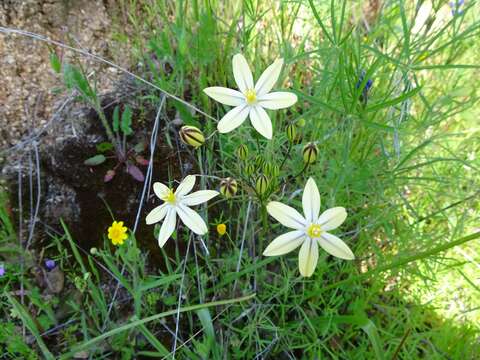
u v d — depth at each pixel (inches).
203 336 6.4
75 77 6.7
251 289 6.8
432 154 8.7
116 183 7.4
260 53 8.8
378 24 8.3
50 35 8.2
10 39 7.8
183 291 6.9
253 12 8.1
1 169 7.2
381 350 5.3
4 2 7.8
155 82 8.2
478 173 8.5
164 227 5.3
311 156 5.3
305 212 4.6
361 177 7.2
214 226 7.6
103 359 6.3
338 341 6.8
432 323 7.2
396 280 7.4
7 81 7.7
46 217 7.1
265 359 6.6
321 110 7.8
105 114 7.8
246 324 6.7
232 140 8.0
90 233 7.2
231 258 6.9
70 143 7.5
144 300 6.8
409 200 8.5
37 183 7.2
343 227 7.8
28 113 7.7
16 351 6.1
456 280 7.6
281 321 6.8
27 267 6.7
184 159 7.9
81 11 8.5
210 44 7.8
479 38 9.6
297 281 6.6
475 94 9.0
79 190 7.3
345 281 5.9
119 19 8.9
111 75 8.4
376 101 7.5
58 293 6.7
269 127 5.1
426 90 9.6
